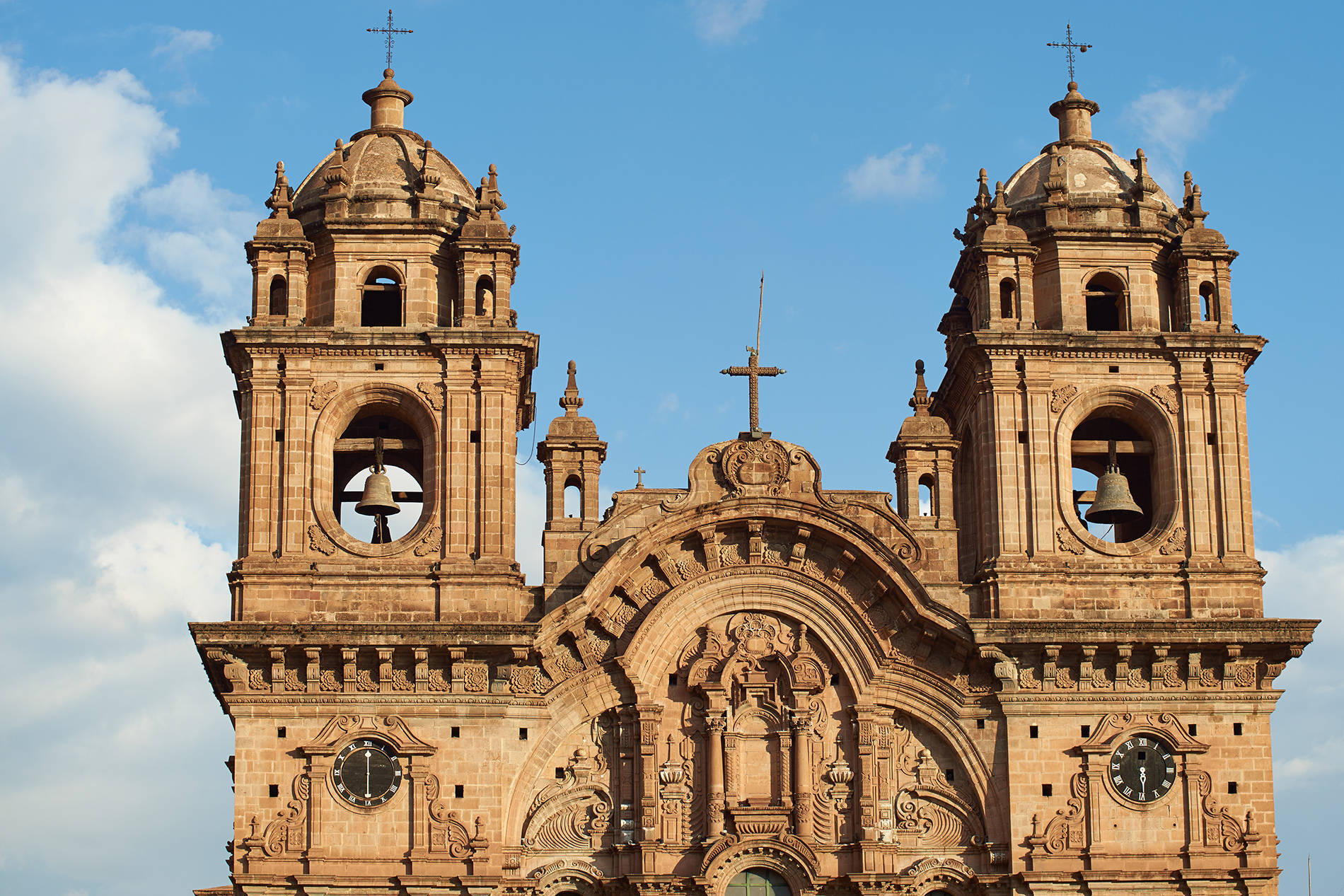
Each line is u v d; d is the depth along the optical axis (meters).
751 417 75.06
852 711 72.75
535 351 78.12
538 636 71.50
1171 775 72.12
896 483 78.69
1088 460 79.19
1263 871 71.06
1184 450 75.38
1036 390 75.69
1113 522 77.56
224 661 71.38
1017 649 72.44
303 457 74.12
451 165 80.38
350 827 70.62
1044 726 72.31
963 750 72.50
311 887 69.75
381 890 70.06
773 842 70.94
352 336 75.00
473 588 72.94
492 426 74.56
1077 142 81.00
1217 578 74.00
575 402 76.00
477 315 75.81
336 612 72.62
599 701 72.62
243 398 75.06
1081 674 72.69
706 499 74.00
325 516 73.88
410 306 76.38
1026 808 71.69
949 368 79.62
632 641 72.56
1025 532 74.50
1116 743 72.06
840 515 73.25
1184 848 71.56
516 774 71.75
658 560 73.44
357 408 75.50
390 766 71.19
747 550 74.00
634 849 71.38
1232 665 72.88
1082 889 71.06
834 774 72.44
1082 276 77.50
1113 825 71.62
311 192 78.81
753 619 73.81
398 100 81.56
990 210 78.19
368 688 71.69
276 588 72.69
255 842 70.12
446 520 73.62
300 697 71.44
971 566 78.25
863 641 73.19
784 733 72.56
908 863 72.00
